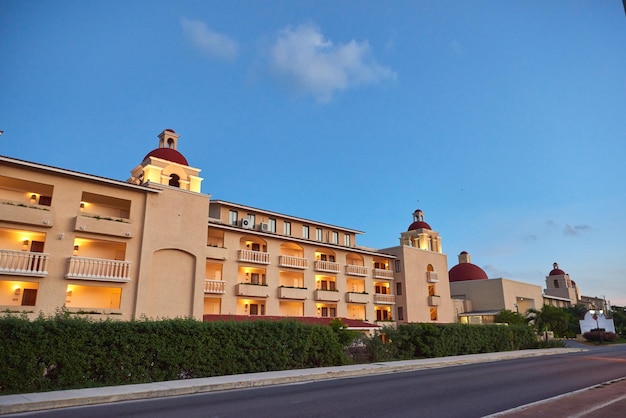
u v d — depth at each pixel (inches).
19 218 1007.6
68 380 604.1
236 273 1473.9
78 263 1063.6
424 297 2127.2
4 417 435.8
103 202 1219.2
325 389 597.6
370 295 1893.5
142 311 1136.2
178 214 1268.5
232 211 1592.0
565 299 3617.1
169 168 1439.5
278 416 410.0
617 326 3331.7
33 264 1016.2
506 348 1449.3
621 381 653.9
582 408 433.7
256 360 800.3
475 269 3063.5
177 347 713.6
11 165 1020.5
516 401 486.3
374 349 1035.9
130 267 1146.0
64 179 1099.9
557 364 961.5
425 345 1151.6
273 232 1678.2
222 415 419.8
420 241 2450.8
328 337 930.1
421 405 461.4
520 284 2883.9
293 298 1587.1
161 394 569.3
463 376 737.0
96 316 1066.7
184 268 1258.6
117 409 468.4
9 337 575.5
